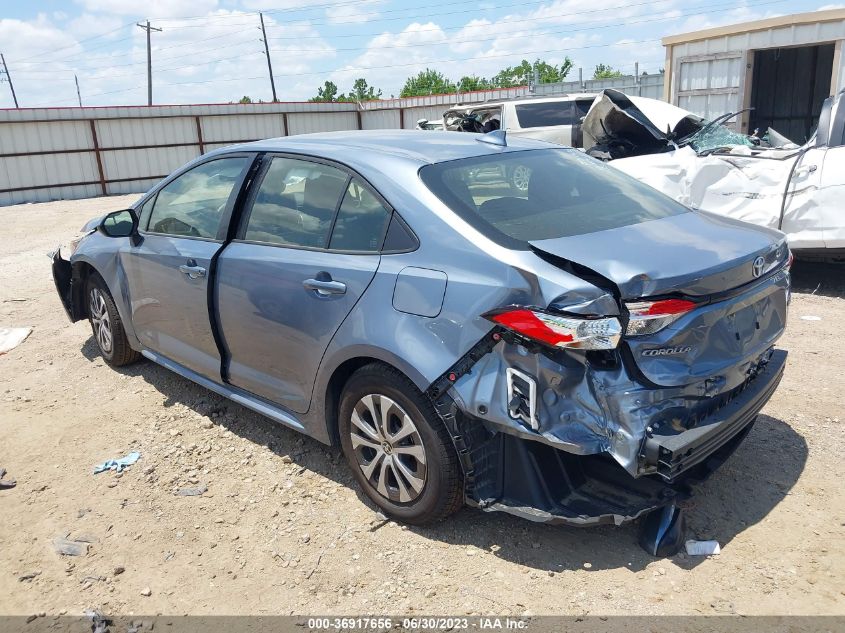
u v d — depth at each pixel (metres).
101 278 5.00
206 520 3.31
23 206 22.00
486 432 2.81
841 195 6.06
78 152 24.28
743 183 6.62
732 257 2.73
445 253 2.83
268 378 3.66
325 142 3.66
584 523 2.66
